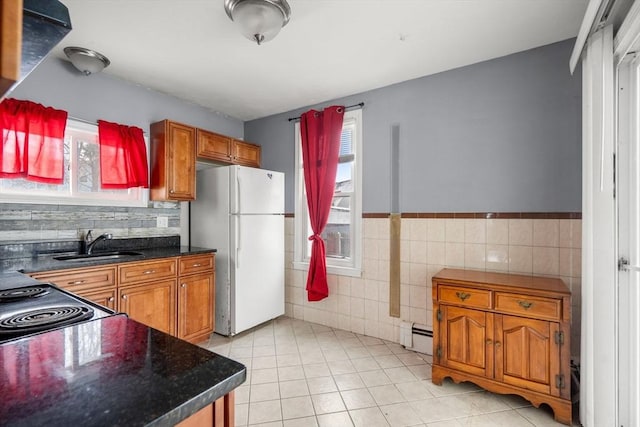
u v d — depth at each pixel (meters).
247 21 1.74
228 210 3.02
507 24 2.01
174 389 0.55
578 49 1.77
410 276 2.80
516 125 2.37
